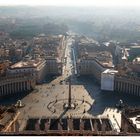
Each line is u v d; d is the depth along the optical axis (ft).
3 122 560.61
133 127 500.74
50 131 406.21
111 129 616.39
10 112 643.04
